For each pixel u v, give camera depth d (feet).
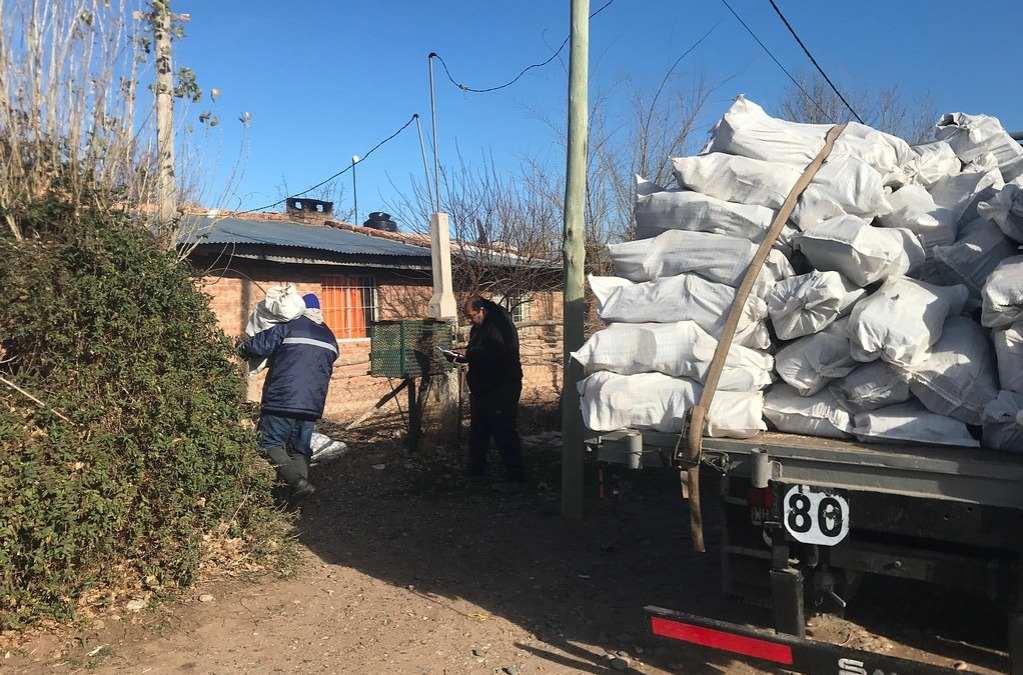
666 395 11.98
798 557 11.18
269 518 16.81
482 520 20.26
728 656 12.56
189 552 14.42
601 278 14.11
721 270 12.73
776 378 12.25
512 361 23.45
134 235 14.84
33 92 15.58
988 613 13.87
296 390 19.34
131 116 17.22
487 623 13.96
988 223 11.98
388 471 24.67
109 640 12.67
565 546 18.30
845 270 11.64
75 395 13.06
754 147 13.66
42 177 15.49
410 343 25.79
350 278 35.99
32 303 13.07
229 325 30.32
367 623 13.88
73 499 12.34
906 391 10.80
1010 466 8.98
